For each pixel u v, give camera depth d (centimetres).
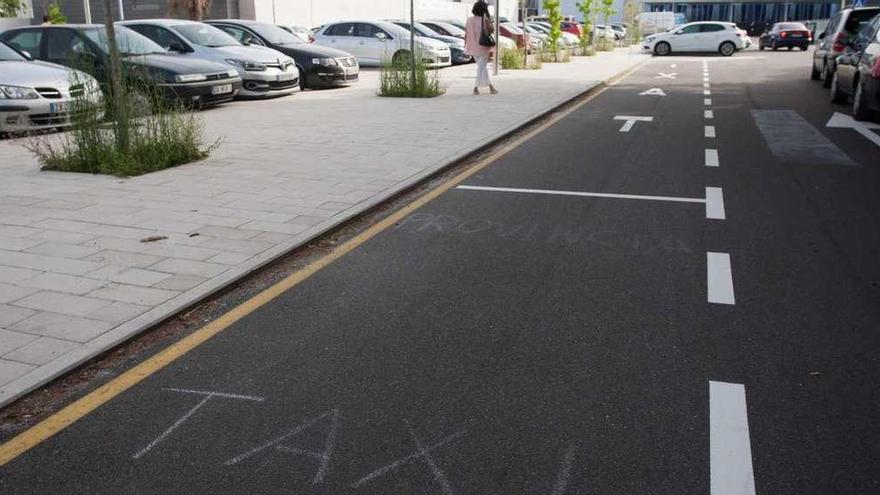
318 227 643
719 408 360
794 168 925
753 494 297
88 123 886
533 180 861
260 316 472
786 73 2561
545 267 559
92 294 489
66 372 390
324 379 390
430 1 4747
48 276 521
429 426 346
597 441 334
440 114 1391
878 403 364
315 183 812
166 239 607
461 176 886
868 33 1418
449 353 419
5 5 3416
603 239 630
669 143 1117
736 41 3853
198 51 1602
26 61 1241
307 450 328
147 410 361
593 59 3406
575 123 1344
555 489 301
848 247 607
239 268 540
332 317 469
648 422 348
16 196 752
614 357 413
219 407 363
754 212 717
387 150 1013
